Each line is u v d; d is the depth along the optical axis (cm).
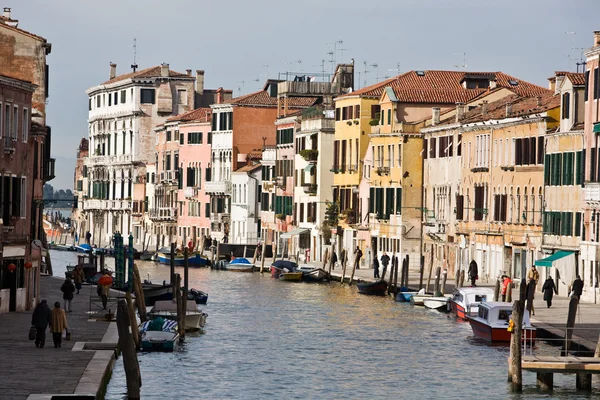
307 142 15675
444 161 12531
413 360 7025
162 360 6888
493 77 13812
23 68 8994
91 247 19050
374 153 13825
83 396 4916
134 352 5419
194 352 7212
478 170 11575
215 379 6353
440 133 12644
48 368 5594
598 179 9088
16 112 7781
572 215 9619
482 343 7662
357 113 14488
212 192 18825
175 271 14788
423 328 8425
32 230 8556
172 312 8288
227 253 16162
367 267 13988
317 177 15400
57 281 11175
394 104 13438
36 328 6212
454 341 7769
